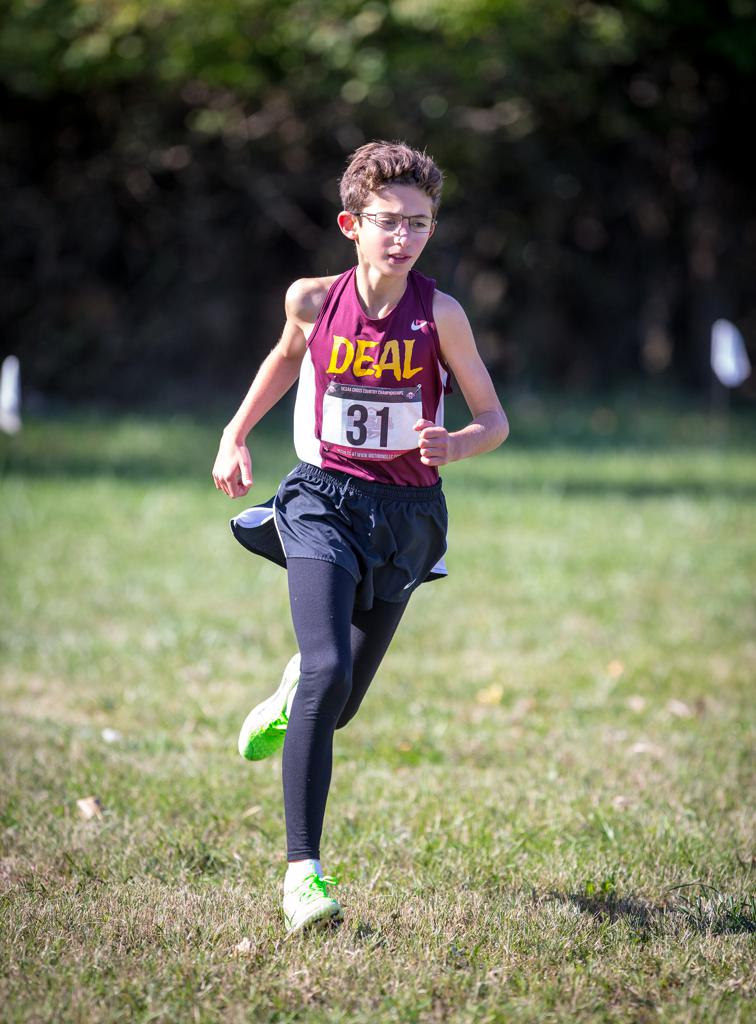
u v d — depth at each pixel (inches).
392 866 519.2
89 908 458.3
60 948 423.5
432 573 499.5
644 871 516.1
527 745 700.7
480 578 1127.0
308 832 438.0
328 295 452.4
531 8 2304.4
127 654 871.7
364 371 447.2
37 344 2511.1
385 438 452.4
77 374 2519.7
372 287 448.5
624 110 2615.7
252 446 1888.5
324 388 454.0
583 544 1272.1
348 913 458.3
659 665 874.1
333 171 2491.4
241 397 2529.5
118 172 2472.9
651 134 2679.6
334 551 447.5
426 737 705.0
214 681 818.2
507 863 524.4
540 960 425.7
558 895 492.4
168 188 2527.1
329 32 2263.8
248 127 2448.3
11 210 2468.0
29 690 791.7
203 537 1269.7
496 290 2637.8
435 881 500.7
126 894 474.9
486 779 637.9
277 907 464.8
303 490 460.8
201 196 2512.3
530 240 2630.4
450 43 2303.2
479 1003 392.5
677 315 2773.1
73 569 1127.0
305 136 2469.2
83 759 649.0
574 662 882.1
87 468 1668.3
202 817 569.9
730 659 893.8
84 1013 378.6
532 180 2573.8
